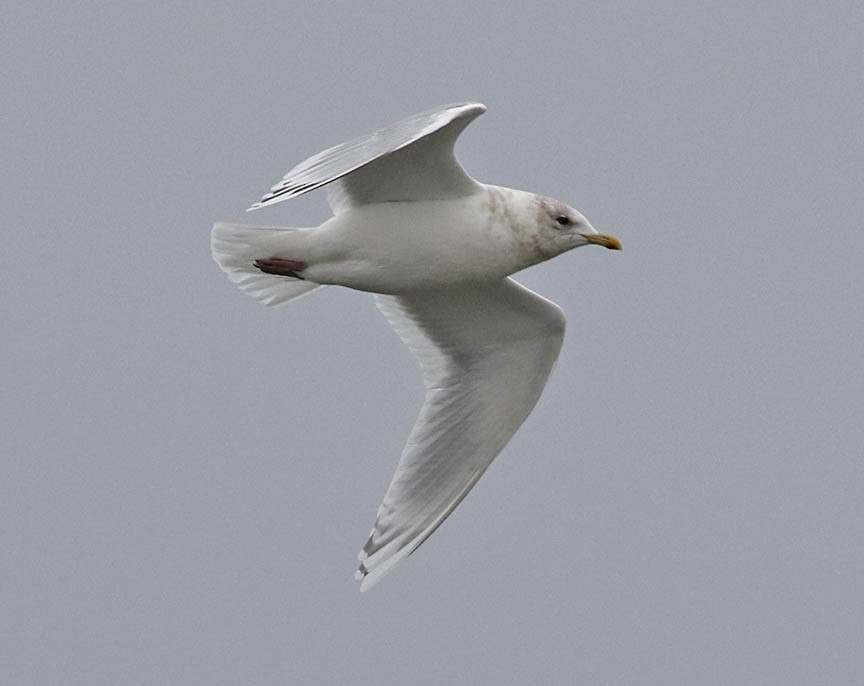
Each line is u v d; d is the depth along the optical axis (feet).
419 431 47.83
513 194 43.37
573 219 43.57
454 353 47.98
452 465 47.78
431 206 42.83
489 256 43.27
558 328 46.70
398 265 43.19
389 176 42.37
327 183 36.58
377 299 48.14
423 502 47.47
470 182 42.68
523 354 47.39
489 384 47.85
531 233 43.27
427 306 47.24
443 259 43.11
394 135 38.17
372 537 47.01
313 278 43.80
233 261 44.37
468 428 47.91
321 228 43.34
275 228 43.73
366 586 46.70
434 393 48.08
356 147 38.47
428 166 41.91
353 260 43.27
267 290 45.29
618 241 43.52
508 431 47.75
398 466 47.52
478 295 46.21
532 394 47.55
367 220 42.91
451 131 40.19
